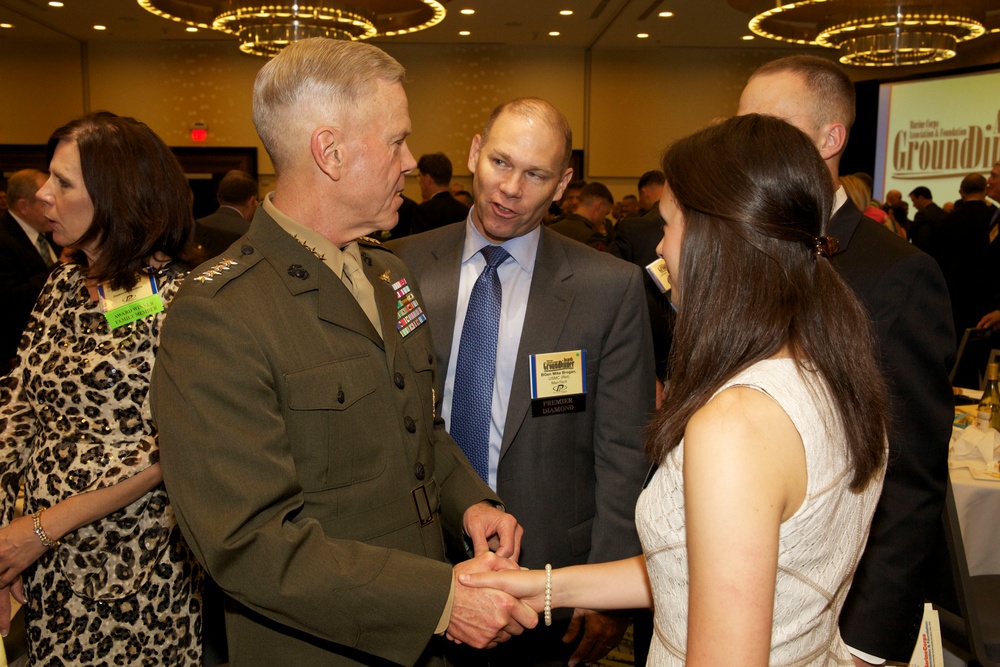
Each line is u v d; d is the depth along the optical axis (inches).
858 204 167.3
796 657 35.6
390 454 48.1
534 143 61.5
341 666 46.5
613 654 94.6
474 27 397.7
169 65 425.7
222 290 43.8
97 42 421.7
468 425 66.4
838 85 60.7
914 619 54.3
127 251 59.1
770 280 34.8
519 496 65.2
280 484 41.7
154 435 59.4
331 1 288.4
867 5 297.1
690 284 36.2
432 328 67.2
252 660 46.3
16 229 158.2
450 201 225.3
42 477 58.5
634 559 51.4
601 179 454.9
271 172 437.1
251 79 430.0
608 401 66.8
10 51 418.3
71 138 59.3
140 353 59.1
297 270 46.4
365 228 48.6
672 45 440.5
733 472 31.3
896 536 53.4
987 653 74.2
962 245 228.5
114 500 57.3
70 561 58.1
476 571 51.4
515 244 66.8
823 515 33.8
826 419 33.9
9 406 63.0
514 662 70.6
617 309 66.9
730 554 30.9
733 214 35.1
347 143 45.3
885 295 54.2
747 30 402.9
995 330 154.6
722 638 30.5
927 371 53.1
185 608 62.7
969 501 86.2
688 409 34.9
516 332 66.4
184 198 62.6
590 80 448.8
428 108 443.5
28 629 60.8
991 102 349.1
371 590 42.6
